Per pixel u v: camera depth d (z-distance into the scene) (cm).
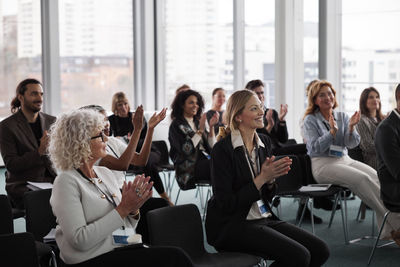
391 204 430
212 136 580
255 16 986
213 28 1057
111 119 668
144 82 1134
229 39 1034
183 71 1113
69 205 259
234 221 325
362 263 439
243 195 319
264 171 319
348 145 523
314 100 538
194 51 1091
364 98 579
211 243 332
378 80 834
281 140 644
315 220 564
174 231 311
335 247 483
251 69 1001
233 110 338
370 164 568
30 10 1009
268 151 353
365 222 566
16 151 467
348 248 479
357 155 566
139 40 1132
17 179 460
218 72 1057
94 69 1093
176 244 310
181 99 584
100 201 271
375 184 491
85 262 265
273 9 960
